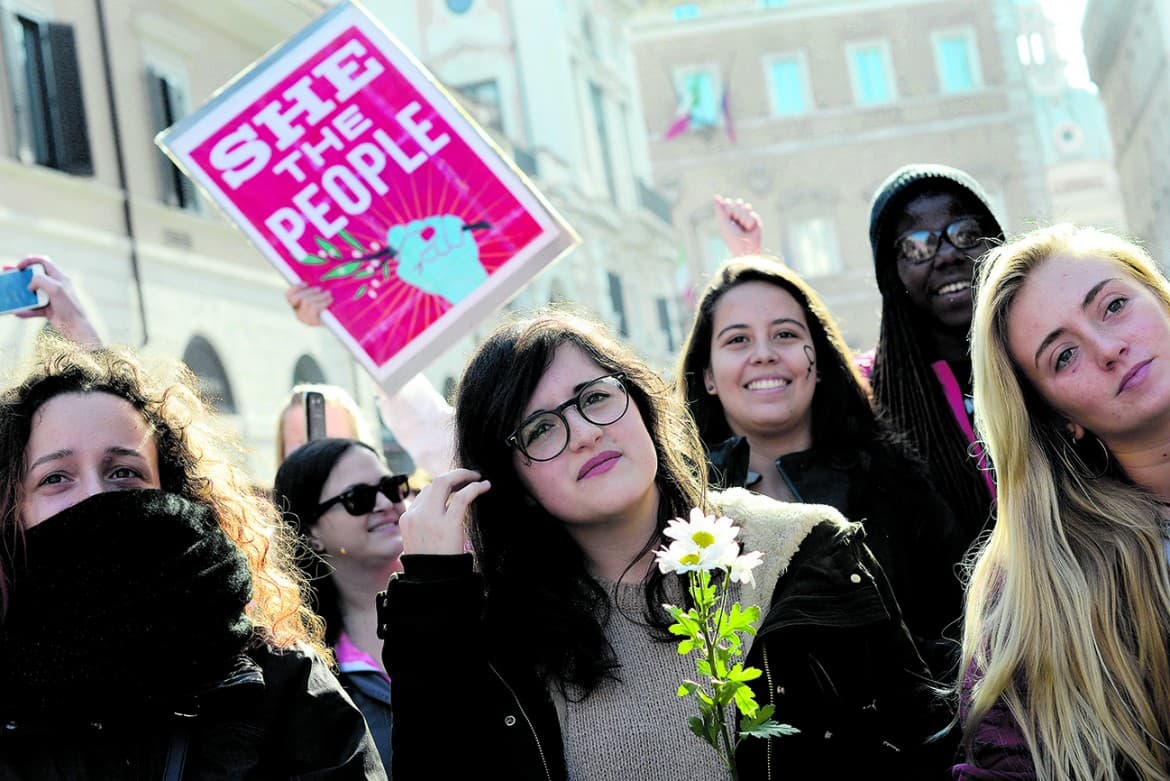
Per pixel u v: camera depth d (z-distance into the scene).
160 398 3.52
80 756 2.99
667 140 50.91
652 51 51.09
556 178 34.62
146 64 19.70
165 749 3.04
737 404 4.88
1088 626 3.15
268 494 5.48
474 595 3.20
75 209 17.84
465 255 4.81
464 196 4.83
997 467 3.42
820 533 3.37
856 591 3.29
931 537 4.62
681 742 3.19
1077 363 3.23
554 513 3.35
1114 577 3.20
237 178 4.86
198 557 3.16
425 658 3.13
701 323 5.07
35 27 17.67
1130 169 38.62
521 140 36.31
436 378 25.97
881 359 5.31
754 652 3.21
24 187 16.91
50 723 2.97
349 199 4.84
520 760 3.17
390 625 3.18
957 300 5.16
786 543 3.35
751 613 2.83
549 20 36.62
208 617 3.12
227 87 4.89
